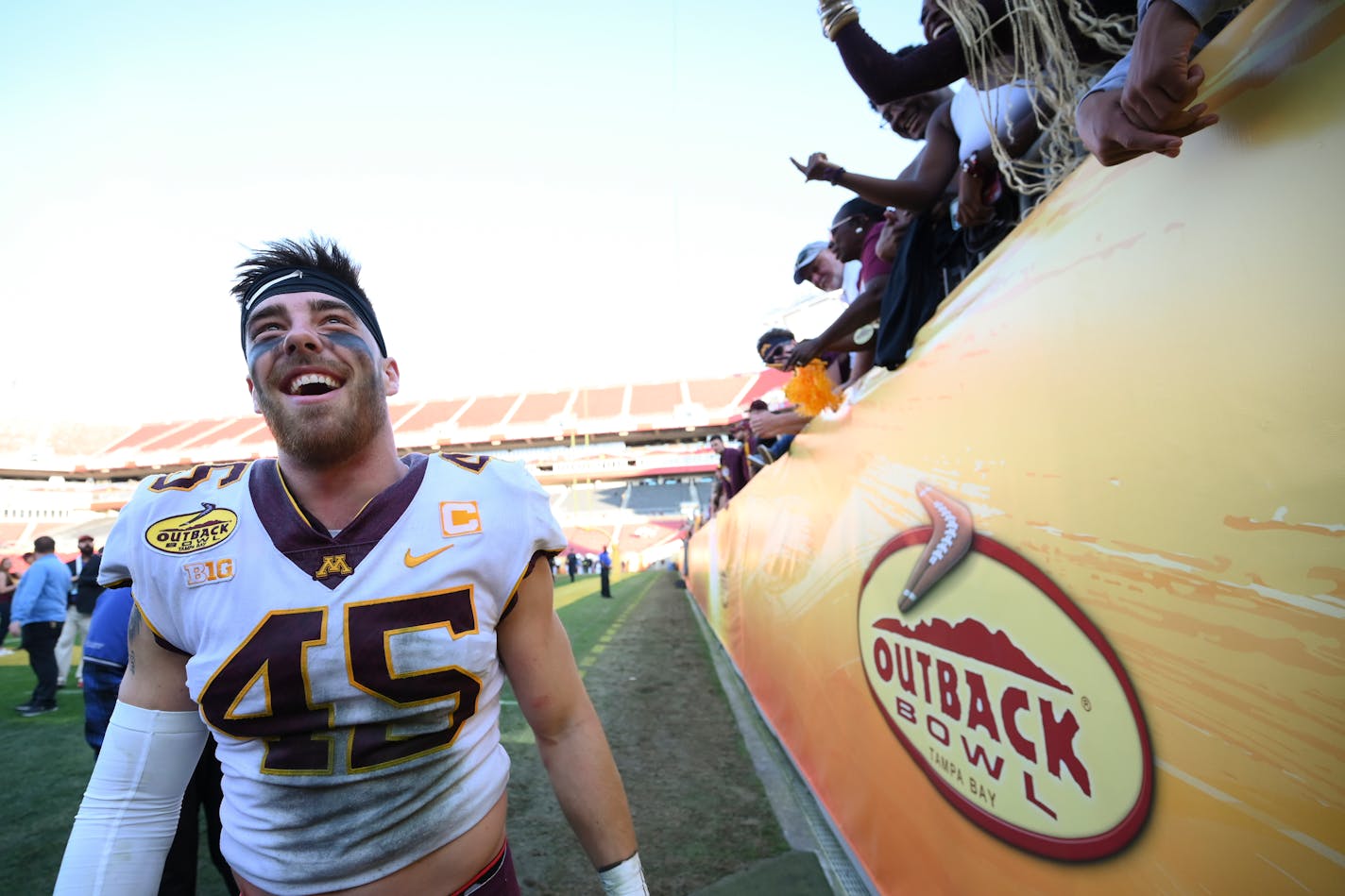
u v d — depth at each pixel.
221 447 47.03
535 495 1.23
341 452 1.12
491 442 48.34
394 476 1.22
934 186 1.97
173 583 1.05
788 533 3.90
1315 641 0.73
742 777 3.77
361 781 1.00
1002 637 1.44
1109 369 1.07
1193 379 0.89
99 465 48.50
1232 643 0.85
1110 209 1.07
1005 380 1.42
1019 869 1.39
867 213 2.77
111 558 1.10
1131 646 1.04
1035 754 1.32
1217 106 0.84
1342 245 0.68
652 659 7.64
